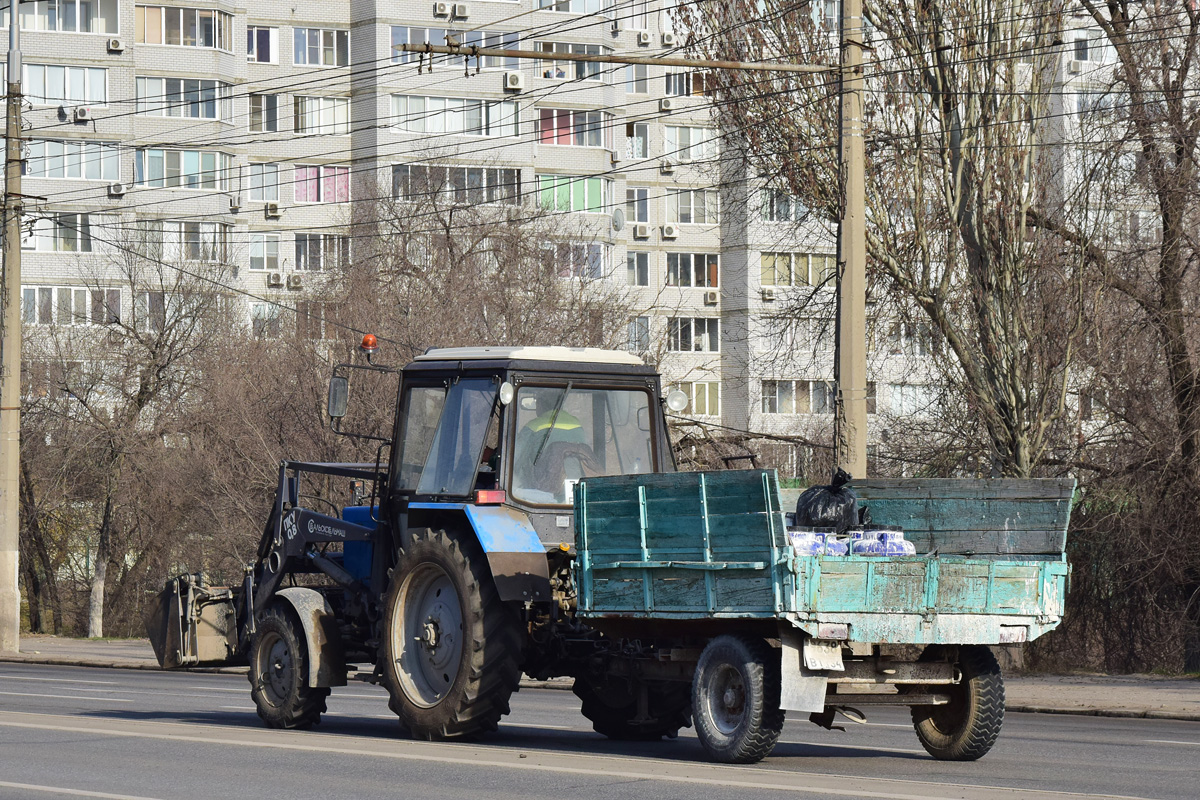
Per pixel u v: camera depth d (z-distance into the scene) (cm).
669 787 2916
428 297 11425
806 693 3250
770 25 8312
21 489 14438
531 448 3978
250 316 16450
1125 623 8125
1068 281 7700
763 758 3416
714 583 3347
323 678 4303
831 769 3331
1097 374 7831
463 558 3844
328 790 2938
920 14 7962
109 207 18300
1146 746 4050
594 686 4134
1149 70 7925
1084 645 8206
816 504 3591
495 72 19688
